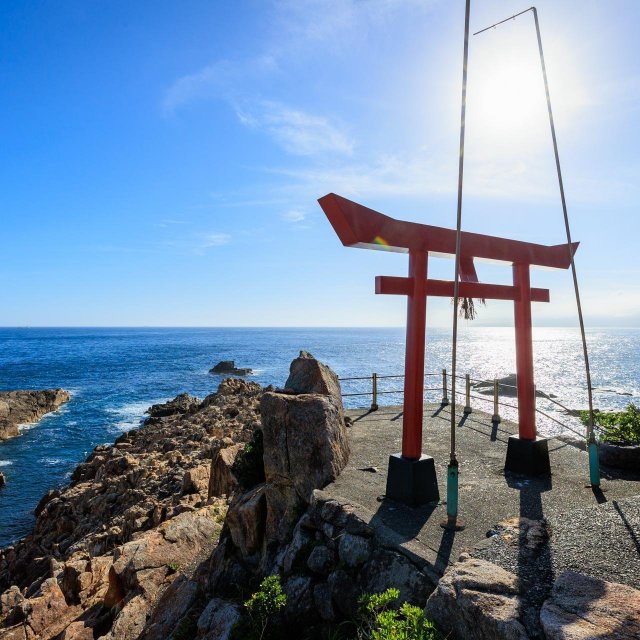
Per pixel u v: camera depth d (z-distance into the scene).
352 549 5.81
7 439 34.22
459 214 6.11
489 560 4.52
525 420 8.36
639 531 4.74
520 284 8.62
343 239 6.85
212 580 7.75
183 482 16.36
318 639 5.45
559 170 7.38
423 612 4.22
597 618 3.38
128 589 9.35
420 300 7.29
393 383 54.81
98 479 21.66
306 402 8.05
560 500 6.92
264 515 7.84
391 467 6.98
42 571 14.58
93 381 65.25
